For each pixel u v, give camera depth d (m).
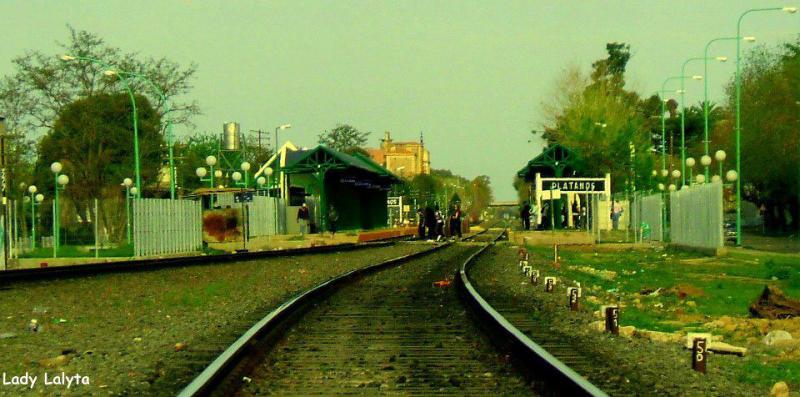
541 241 68.06
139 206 52.94
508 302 23.75
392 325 18.67
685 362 14.18
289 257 51.00
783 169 77.38
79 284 31.00
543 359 12.16
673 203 61.75
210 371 11.55
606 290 29.97
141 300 25.81
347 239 77.38
